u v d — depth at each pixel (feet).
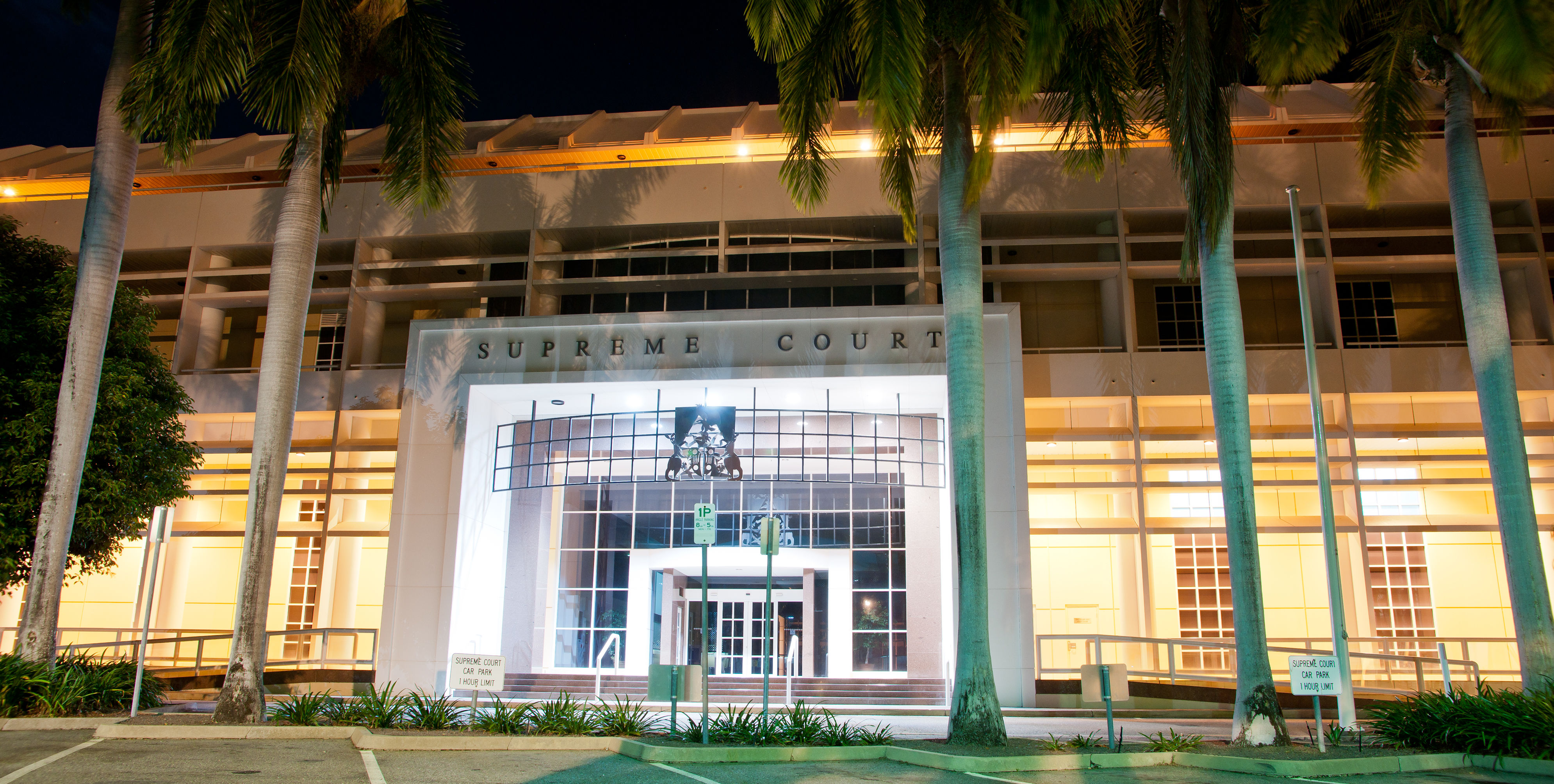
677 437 77.36
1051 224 98.94
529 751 41.73
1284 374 89.92
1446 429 90.43
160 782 30.76
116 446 64.18
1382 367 89.66
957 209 50.70
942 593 84.23
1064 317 98.37
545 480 88.43
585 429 89.30
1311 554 92.73
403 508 80.69
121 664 57.98
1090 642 91.91
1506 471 53.83
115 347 68.69
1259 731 46.39
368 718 48.42
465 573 80.18
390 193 64.85
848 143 97.50
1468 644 89.66
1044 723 63.00
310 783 31.17
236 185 106.73
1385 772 40.65
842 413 77.41
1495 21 44.01
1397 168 62.44
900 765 40.86
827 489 88.89
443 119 63.87
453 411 82.48
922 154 63.10
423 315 104.83
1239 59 53.36
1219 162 50.06
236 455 102.37
